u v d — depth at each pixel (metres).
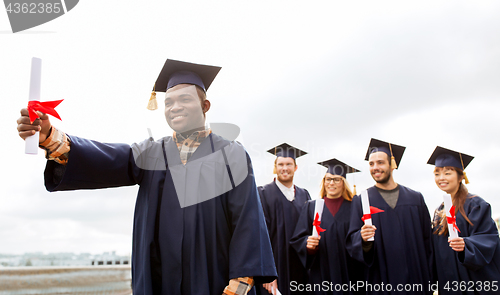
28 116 1.54
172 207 1.78
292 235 5.15
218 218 1.83
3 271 6.62
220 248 1.81
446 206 3.77
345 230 5.10
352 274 4.98
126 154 1.93
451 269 4.63
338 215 5.21
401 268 4.68
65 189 1.82
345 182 5.45
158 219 1.79
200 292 1.66
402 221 4.90
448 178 5.21
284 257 5.07
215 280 1.73
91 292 6.93
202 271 1.70
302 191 5.75
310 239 4.36
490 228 4.63
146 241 1.73
